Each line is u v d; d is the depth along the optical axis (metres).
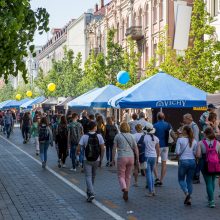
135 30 55.84
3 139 44.50
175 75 35.88
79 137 20.89
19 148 33.94
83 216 11.66
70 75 70.19
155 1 52.72
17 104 66.81
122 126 13.96
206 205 12.99
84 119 23.97
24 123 38.66
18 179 18.30
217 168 12.48
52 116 41.81
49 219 11.27
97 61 52.62
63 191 15.48
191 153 12.99
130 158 13.80
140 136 15.35
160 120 16.73
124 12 63.41
